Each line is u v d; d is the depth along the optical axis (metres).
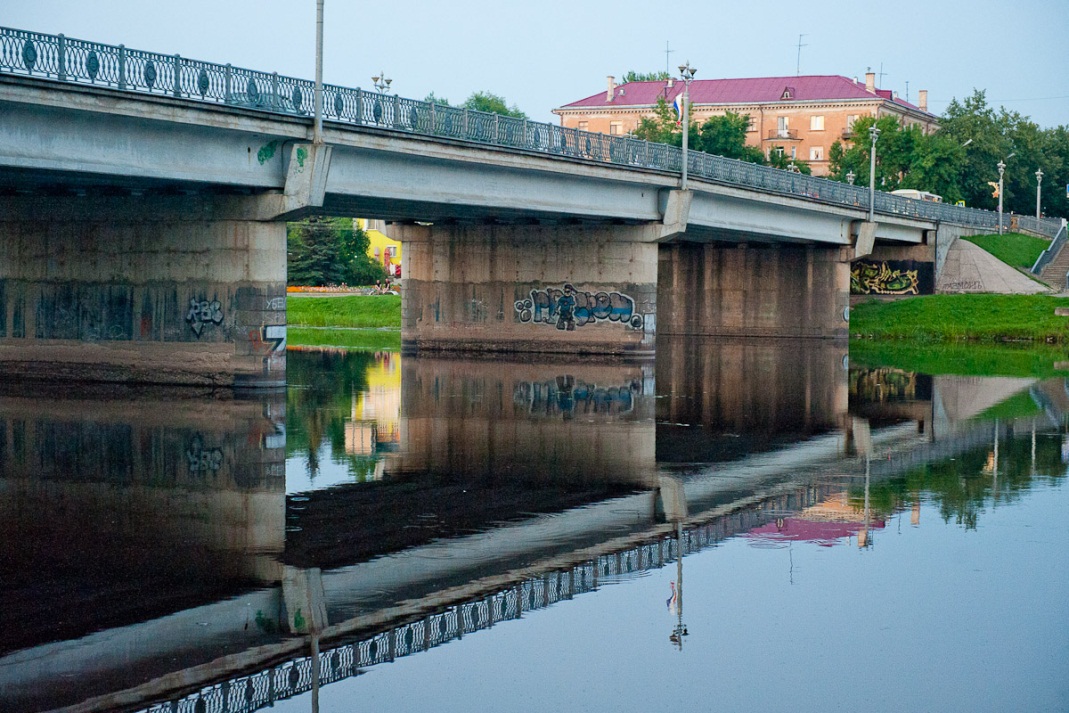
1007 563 20.38
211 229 42.19
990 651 16.09
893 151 131.62
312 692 14.30
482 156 47.75
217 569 18.97
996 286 96.38
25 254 45.75
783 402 44.53
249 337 41.81
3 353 46.25
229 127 37.12
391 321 99.81
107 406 37.50
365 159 43.66
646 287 61.38
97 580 18.23
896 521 23.48
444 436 33.53
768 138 158.00
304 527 21.88
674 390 47.69
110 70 33.31
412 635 16.08
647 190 60.12
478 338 65.50
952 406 44.19
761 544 21.58
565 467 28.81
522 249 64.31
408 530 21.83
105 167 34.44
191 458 28.78
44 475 26.20
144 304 43.66
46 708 13.34
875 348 80.19
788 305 86.44
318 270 123.25
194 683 14.16
